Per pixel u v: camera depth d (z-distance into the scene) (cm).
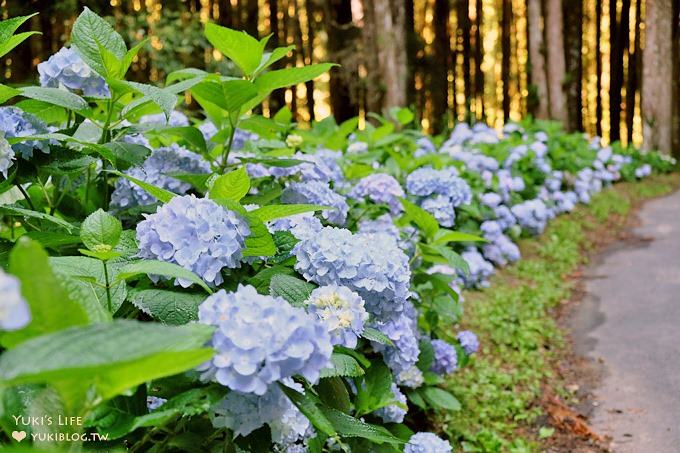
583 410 353
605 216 891
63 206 221
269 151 316
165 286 147
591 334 458
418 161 464
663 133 1528
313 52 1853
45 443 87
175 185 227
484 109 2222
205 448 128
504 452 315
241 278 166
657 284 558
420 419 328
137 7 1107
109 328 72
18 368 66
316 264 174
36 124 184
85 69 191
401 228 341
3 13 918
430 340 314
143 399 116
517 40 2231
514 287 552
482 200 600
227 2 1636
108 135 205
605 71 2392
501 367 403
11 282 67
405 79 1115
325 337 115
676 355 398
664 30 1516
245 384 105
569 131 1608
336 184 337
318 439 154
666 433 315
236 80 211
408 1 1725
